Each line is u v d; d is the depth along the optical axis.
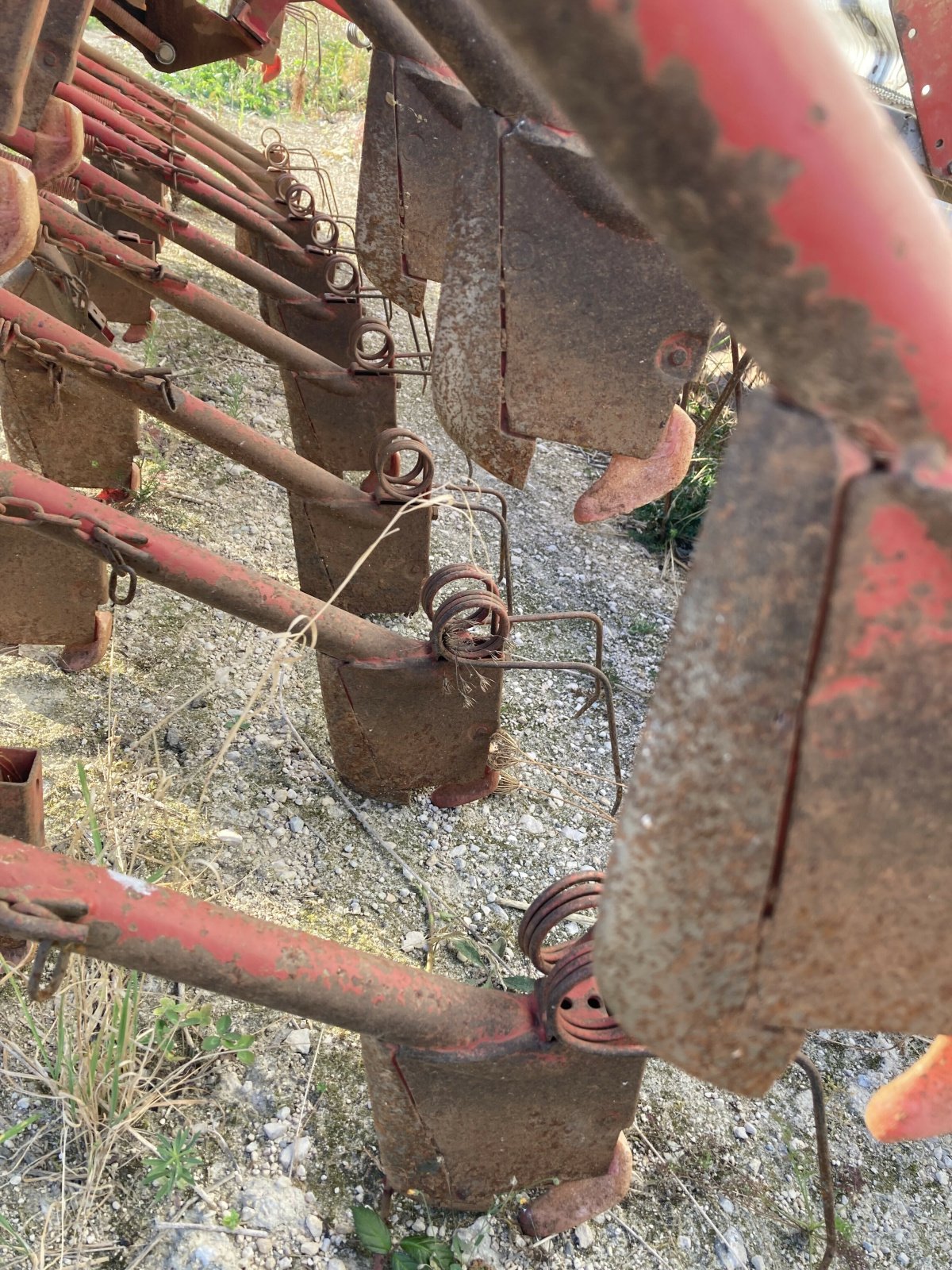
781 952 0.88
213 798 3.05
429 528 3.77
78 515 2.30
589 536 5.15
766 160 0.62
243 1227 2.05
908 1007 0.92
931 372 0.69
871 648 0.76
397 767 3.14
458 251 2.04
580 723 3.83
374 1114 1.99
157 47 4.20
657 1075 2.62
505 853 3.17
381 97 2.76
